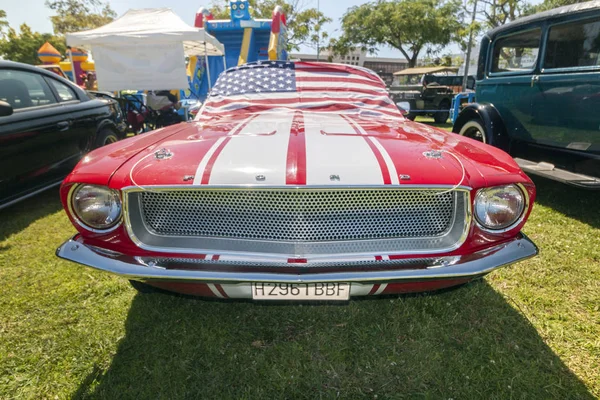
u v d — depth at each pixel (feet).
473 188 4.79
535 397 4.81
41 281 7.46
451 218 4.92
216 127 6.81
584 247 8.70
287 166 4.81
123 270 4.67
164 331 5.99
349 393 4.89
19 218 10.90
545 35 11.34
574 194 12.52
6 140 9.64
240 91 9.07
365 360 5.44
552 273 7.66
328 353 5.55
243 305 6.68
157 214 4.95
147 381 5.06
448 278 4.64
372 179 4.65
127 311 6.52
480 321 6.25
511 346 5.67
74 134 12.12
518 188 4.99
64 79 12.69
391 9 82.48
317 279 4.47
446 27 79.20
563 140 10.98
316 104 8.69
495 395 4.83
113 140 14.33
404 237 4.91
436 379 5.08
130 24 24.50
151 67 23.31
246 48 33.47
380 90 9.36
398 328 6.08
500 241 5.06
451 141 6.25
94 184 4.84
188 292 5.11
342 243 4.79
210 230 4.93
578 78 10.25
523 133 12.55
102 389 4.92
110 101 14.82
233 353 5.56
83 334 5.92
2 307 6.61
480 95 14.78
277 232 4.86
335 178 4.62
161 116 22.97
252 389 4.94
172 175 4.76
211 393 4.87
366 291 4.88
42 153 10.89
